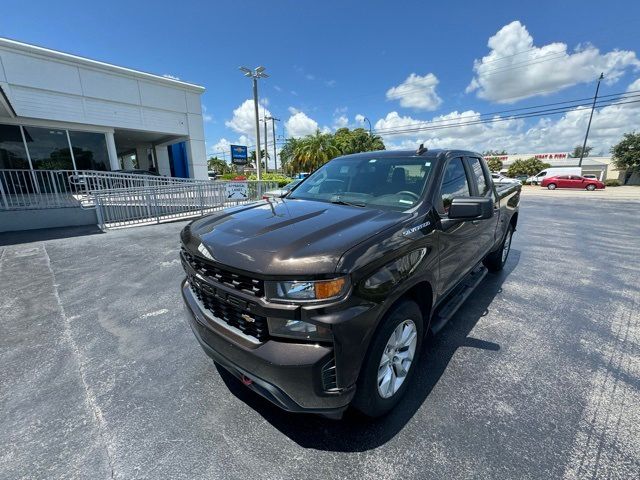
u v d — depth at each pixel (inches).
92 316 138.4
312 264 63.8
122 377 99.0
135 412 85.3
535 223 376.2
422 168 112.6
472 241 125.6
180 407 87.0
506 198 175.3
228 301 72.9
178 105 665.0
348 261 65.6
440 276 100.1
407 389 92.9
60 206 339.0
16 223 319.6
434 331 108.3
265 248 69.7
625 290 167.6
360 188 116.7
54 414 84.4
